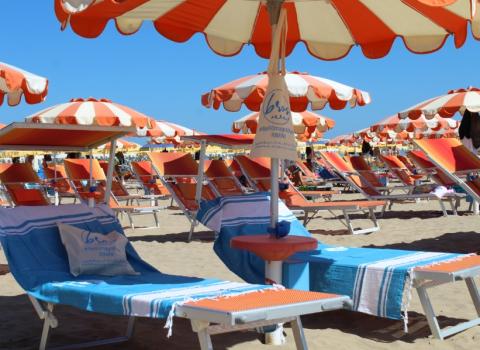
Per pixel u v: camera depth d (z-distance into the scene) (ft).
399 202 45.19
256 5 13.33
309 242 11.43
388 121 48.73
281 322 9.15
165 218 37.93
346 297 9.24
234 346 11.24
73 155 48.98
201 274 18.74
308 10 13.69
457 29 12.62
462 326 12.23
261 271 13.66
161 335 12.13
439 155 23.43
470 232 26.48
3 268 19.97
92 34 9.98
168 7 12.38
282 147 11.62
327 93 20.66
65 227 12.26
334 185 68.33
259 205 15.24
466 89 31.58
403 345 11.35
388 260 12.67
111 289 10.02
